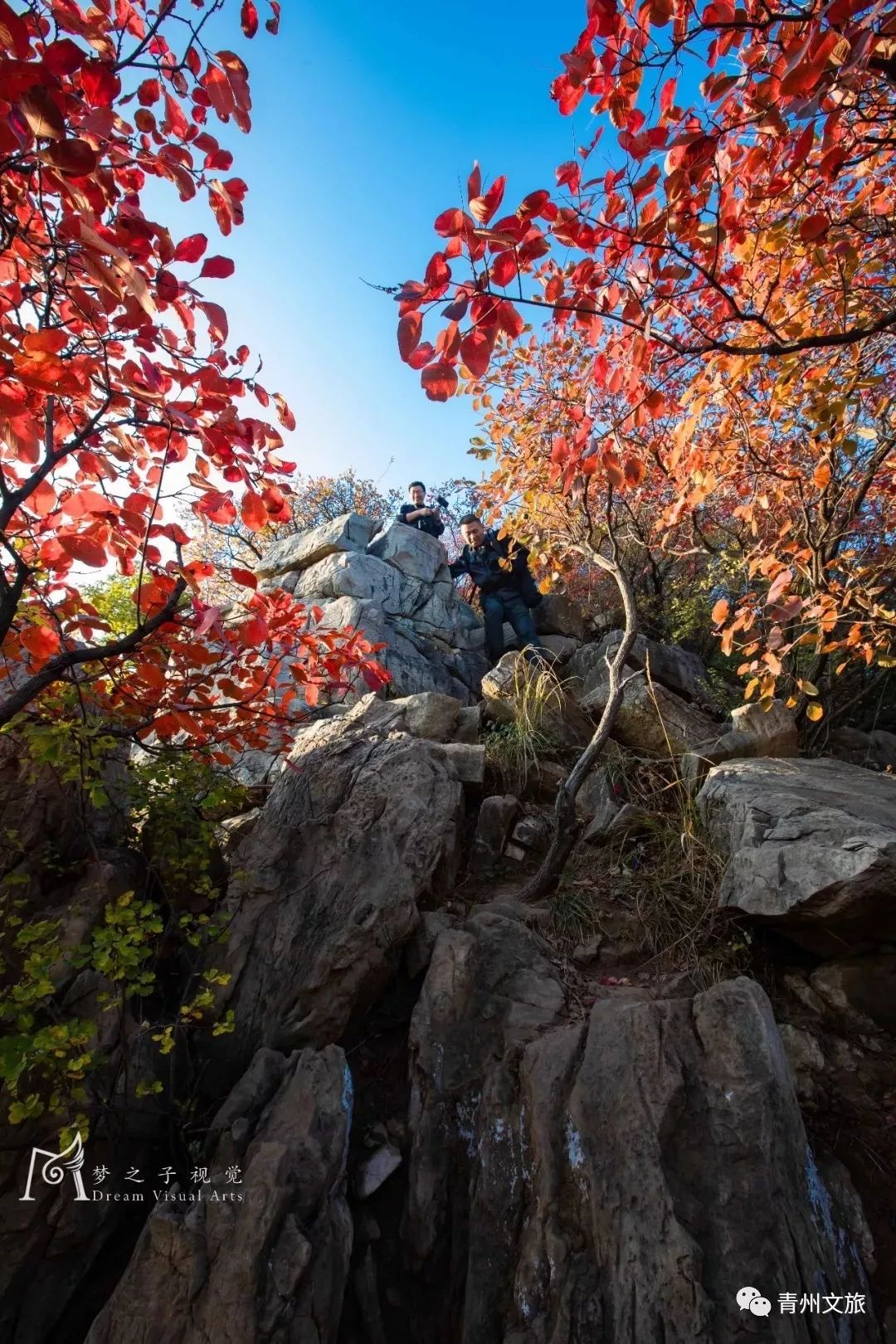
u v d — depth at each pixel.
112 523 2.11
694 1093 2.43
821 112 1.75
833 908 3.01
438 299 1.73
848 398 2.84
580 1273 2.12
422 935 3.40
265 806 4.14
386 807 3.78
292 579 7.95
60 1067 2.40
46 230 1.82
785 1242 2.08
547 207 1.75
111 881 3.17
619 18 1.78
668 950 3.49
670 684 6.54
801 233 2.37
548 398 5.05
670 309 2.79
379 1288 2.42
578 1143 2.37
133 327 1.72
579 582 8.88
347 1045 3.15
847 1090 2.82
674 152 1.83
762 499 4.00
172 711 2.60
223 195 1.93
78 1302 2.38
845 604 3.65
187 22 1.75
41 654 2.09
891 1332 2.15
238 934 3.42
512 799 4.57
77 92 1.53
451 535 13.89
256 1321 1.98
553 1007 3.04
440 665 7.20
